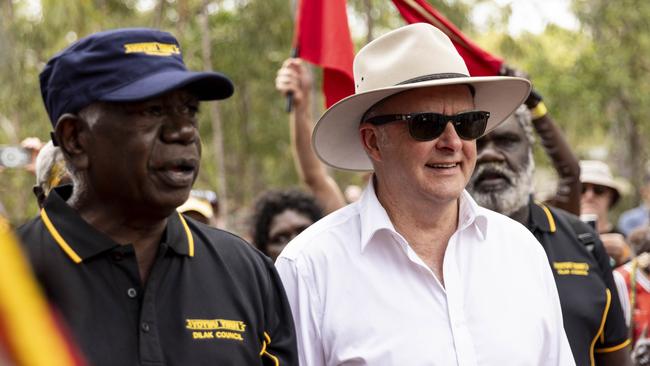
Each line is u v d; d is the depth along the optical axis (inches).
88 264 81.9
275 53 528.7
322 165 174.1
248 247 93.7
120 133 81.7
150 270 84.5
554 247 122.4
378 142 106.0
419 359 98.4
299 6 165.8
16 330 43.5
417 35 105.5
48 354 44.3
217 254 89.6
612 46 567.8
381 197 108.2
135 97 80.4
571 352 107.0
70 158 85.0
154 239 85.8
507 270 104.8
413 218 105.5
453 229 106.7
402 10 155.3
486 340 100.0
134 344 80.4
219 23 516.1
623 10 560.7
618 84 554.3
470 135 102.4
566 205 147.7
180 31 490.0
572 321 117.4
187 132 84.1
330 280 103.5
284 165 589.9
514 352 99.7
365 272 103.2
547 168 430.9
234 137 564.7
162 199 82.7
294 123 169.6
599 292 120.3
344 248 105.3
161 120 83.0
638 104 573.3
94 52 82.7
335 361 101.2
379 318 100.6
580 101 552.1
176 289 84.6
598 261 124.3
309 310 103.2
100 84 81.7
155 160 82.5
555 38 594.9
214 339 83.8
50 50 415.5
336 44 160.4
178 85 81.1
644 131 585.6
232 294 87.6
